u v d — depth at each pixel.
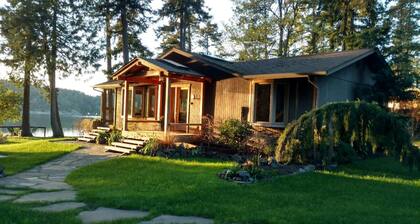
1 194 8.05
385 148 11.07
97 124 23.03
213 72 17.47
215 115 17.28
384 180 10.05
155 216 6.30
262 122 15.62
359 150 13.20
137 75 17.08
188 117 18.52
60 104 79.38
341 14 27.50
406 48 26.80
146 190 8.28
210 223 5.93
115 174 10.48
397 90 17.33
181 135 15.36
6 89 31.47
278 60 18.28
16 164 12.42
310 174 10.53
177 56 19.06
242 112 16.30
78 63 27.98
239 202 7.22
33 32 25.94
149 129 19.66
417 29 28.47
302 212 6.55
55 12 26.88
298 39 32.91
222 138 15.10
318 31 29.69
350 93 16.25
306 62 16.17
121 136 16.97
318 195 8.04
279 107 15.44
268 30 33.56
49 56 26.81
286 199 7.54
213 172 10.64
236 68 17.02
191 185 8.75
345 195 8.12
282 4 33.47
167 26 33.88
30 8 25.81
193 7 33.50
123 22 28.80
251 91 15.97
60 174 10.84
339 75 15.55
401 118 12.45
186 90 18.89
